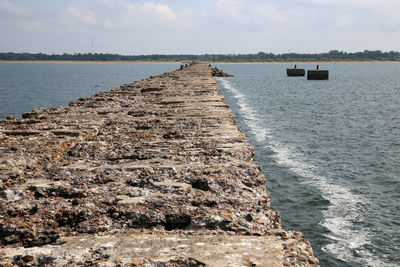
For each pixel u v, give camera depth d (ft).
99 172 27.04
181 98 72.84
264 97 187.21
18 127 43.06
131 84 109.50
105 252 16.14
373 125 110.32
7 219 19.93
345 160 71.67
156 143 36.17
